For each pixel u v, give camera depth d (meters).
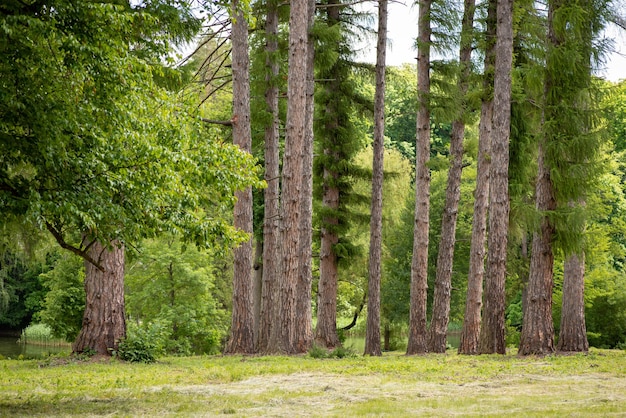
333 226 26.86
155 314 34.34
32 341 46.75
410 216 38.94
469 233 38.00
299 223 23.42
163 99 10.77
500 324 20.31
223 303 40.75
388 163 38.12
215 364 17.41
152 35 11.35
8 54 9.03
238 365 16.95
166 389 12.10
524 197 26.44
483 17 24.08
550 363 16.47
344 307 42.97
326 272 27.20
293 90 21.08
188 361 18.47
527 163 24.02
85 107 9.41
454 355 22.14
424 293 24.56
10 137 9.29
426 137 24.45
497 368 15.49
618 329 33.16
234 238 11.19
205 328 34.28
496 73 19.72
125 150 9.79
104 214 9.30
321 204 27.67
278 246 24.47
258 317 31.05
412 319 24.48
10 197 9.02
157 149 9.87
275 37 23.28
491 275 20.30
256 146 27.91
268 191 24.48
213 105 33.38
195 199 10.64
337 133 27.00
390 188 36.84
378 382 13.12
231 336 21.91
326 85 27.00
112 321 17.78
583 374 14.20
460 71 24.20
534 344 18.45
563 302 20.75
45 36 8.86
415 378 13.77
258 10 23.25
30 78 9.21
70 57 9.25
